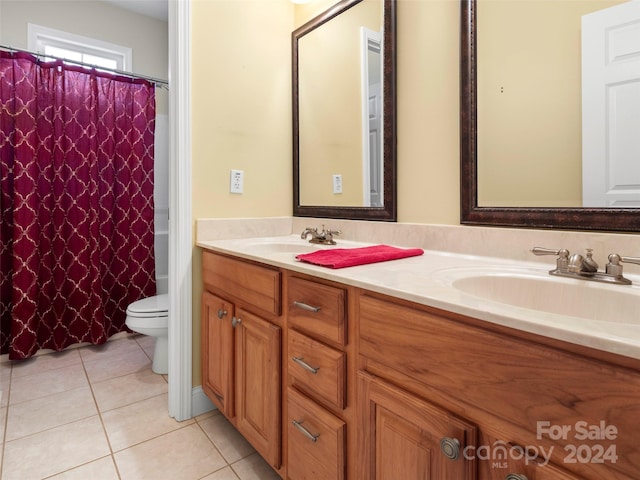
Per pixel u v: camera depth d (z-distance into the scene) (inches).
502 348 23.6
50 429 62.2
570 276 35.9
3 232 87.2
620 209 37.3
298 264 42.2
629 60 36.8
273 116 76.5
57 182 90.7
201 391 68.2
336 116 68.6
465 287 36.4
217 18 68.2
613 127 37.9
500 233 45.4
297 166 77.9
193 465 54.3
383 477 32.1
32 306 87.4
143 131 102.9
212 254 63.0
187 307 66.1
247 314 52.2
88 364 88.4
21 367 86.0
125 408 69.4
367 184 63.1
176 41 63.8
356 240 64.5
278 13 76.7
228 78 69.9
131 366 87.8
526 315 23.0
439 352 27.5
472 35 47.8
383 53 58.8
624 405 18.6
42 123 88.6
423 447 28.4
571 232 40.1
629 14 36.8
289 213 79.8
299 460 42.5
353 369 35.7
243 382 53.7
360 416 34.4
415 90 55.2
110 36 109.6
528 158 43.9
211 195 68.4
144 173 103.7
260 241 67.7
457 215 50.7
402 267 41.3
